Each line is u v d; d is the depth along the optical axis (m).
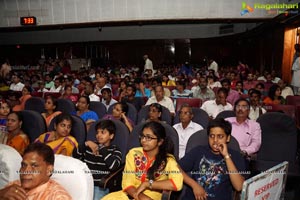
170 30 14.60
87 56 14.91
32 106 5.14
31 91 7.46
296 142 3.12
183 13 9.62
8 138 3.30
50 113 4.28
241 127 3.26
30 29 10.70
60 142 2.92
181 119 3.47
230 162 2.11
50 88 8.32
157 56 14.98
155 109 3.69
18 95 5.91
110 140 2.73
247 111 3.21
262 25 9.44
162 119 4.08
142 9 9.75
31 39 15.08
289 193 3.04
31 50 15.21
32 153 1.64
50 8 10.21
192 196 2.26
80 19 10.11
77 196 1.72
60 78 7.81
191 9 9.57
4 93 6.49
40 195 1.64
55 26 10.30
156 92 5.14
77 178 1.73
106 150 2.56
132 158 2.27
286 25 8.24
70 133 3.22
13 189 1.61
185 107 3.46
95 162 2.54
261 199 1.77
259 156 3.25
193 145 2.58
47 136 3.11
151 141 2.18
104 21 9.97
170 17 9.68
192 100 5.12
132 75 9.82
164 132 2.24
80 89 7.38
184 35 14.52
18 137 3.19
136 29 14.73
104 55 15.08
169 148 2.28
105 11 9.93
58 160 1.81
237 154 2.25
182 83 6.50
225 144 2.16
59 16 10.22
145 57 12.65
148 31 14.70
